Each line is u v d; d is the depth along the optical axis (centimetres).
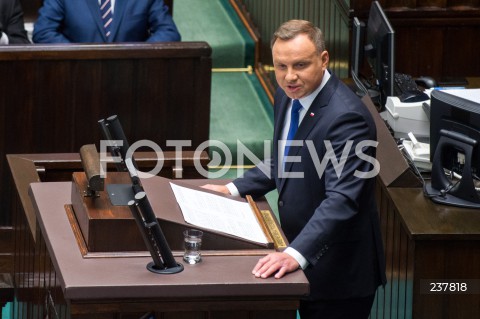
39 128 2380
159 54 2375
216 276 1341
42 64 2356
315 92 1585
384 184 1917
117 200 1438
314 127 1580
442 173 1872
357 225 1611
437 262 1758
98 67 2372
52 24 2539
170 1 2825
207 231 1420
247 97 3133
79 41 2559
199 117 2425
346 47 2603
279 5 3075
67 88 2373
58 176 1989
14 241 1947
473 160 1836
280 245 1469
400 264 1850
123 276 1323
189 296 1320
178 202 1477
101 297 1299
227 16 3444
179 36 2598
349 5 2570
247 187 1656
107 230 1381
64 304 1435
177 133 2427
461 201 1836
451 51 2708
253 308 1350
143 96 2398
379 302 2009
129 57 2369
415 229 1742
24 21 2816
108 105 2392
